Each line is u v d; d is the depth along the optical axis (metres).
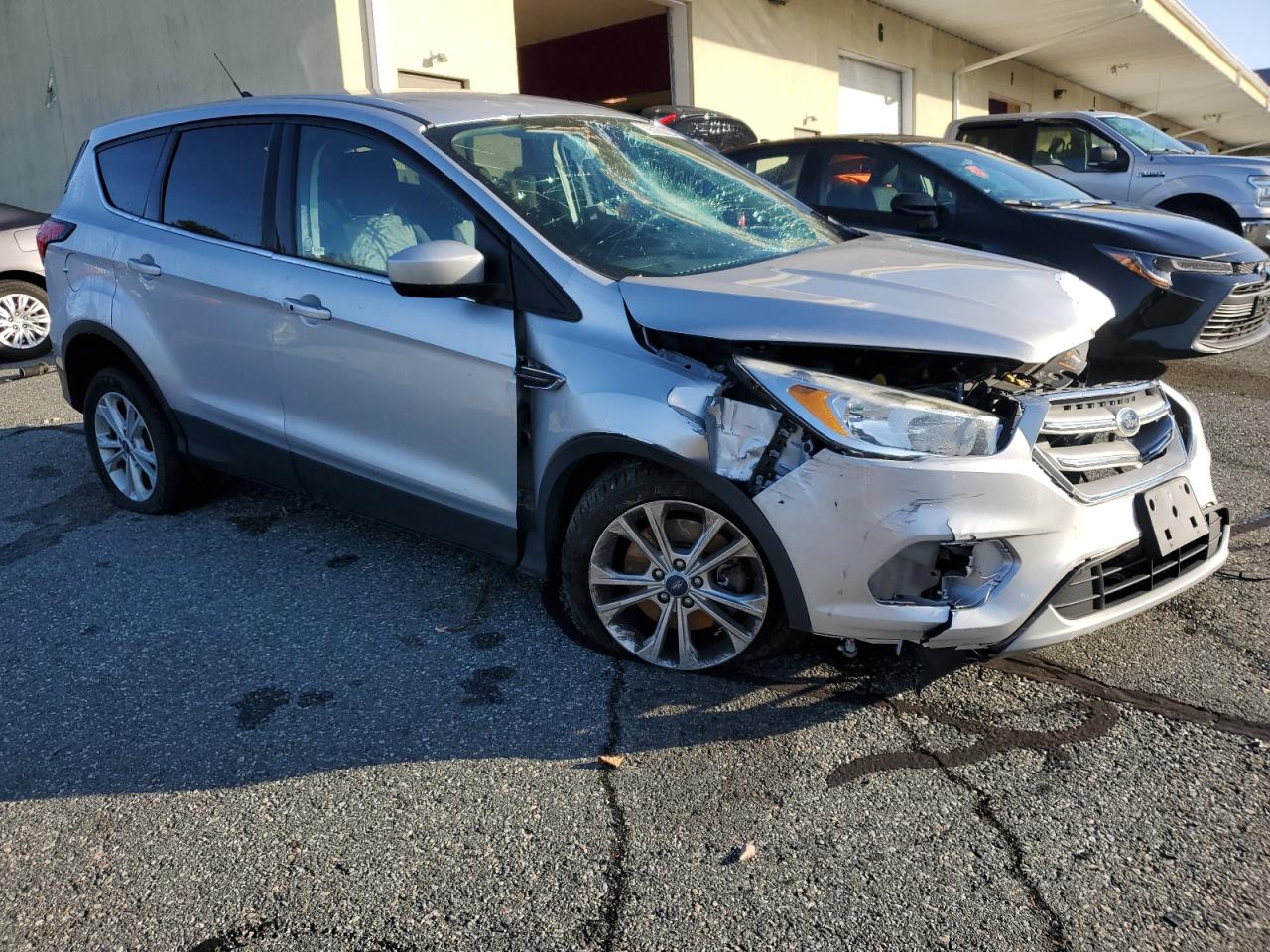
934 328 2.65
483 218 3.16
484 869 2.33
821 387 2.58
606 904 2.21
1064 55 19.80
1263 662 3.06
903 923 2.13
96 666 3.29
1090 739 2.72
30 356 8.02
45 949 2.14
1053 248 5.93
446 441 3.30
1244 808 2.43
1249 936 2.06
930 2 15.08
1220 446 5.21
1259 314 6.02
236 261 3.81
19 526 4.54
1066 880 2.23
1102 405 2.81
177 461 4.43
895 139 6.77
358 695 3.07
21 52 11.90
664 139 4.08
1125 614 2.78
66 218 4.55
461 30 9.12
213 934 2.17
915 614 2.62
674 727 2.85
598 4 12.46
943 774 2.60
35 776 2.73
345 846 2.42
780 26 13.46
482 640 3.38
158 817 2.55
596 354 2.91
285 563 4.04
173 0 9.74
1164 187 9.09
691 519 2.93
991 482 2.53
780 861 2.32
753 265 3.21
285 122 3.77
